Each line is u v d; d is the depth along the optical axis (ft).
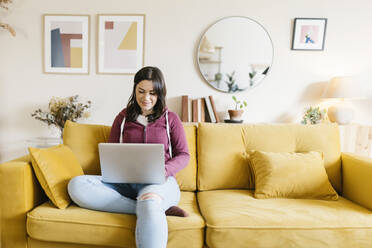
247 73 6.79
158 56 6.84
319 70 6.74
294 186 4.22
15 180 3.54
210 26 6.72
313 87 6.79
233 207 3.80
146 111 4.36
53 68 6.98
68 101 7.00
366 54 6.64
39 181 3.73
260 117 6.94
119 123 4.49
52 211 3.49
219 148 4.90
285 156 4.53
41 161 3.63
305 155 4.58
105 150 3.35
